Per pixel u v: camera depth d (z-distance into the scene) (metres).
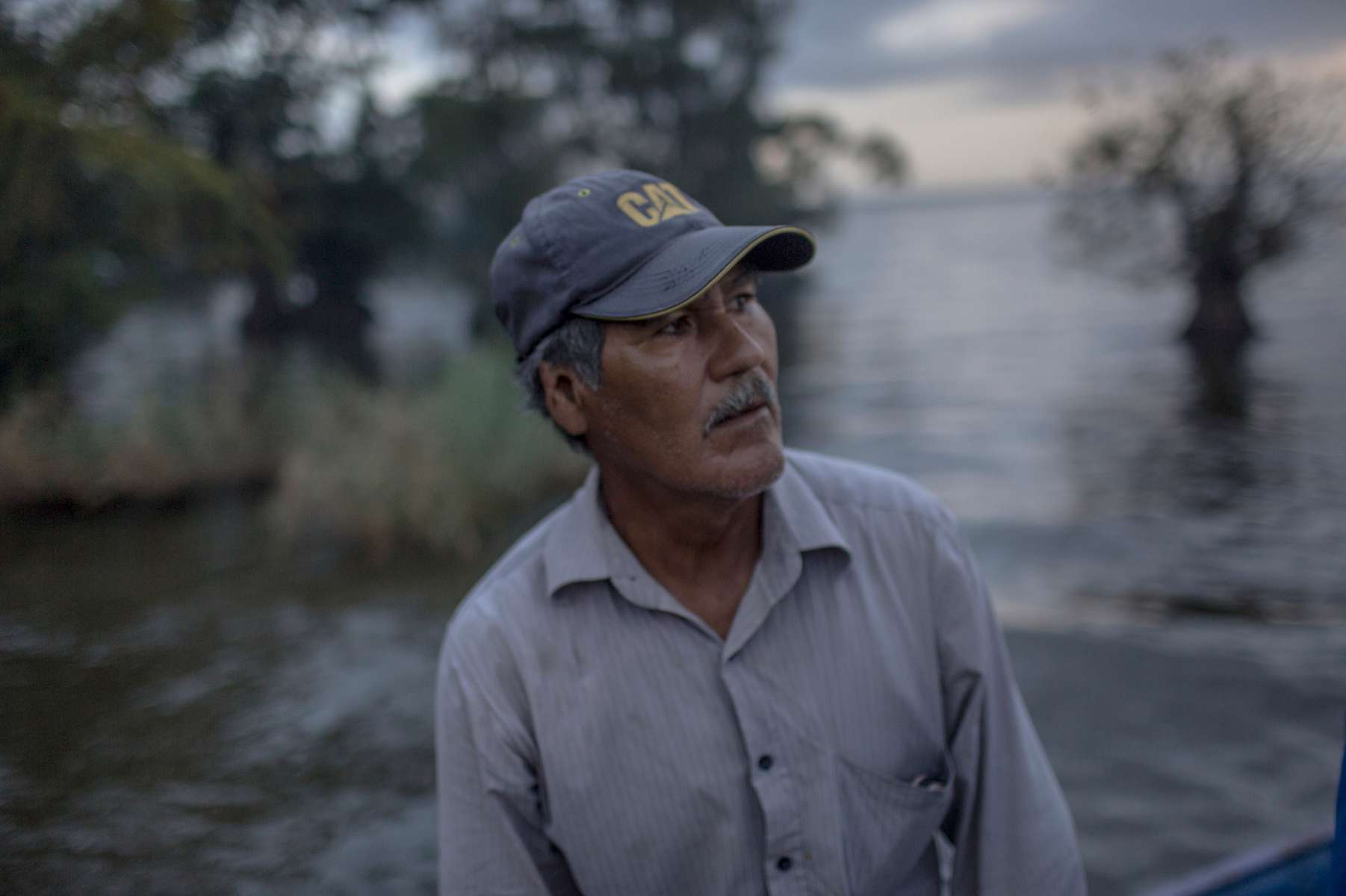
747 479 0.97
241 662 4.69
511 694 1.04
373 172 20.25
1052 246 55.97
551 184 24.23
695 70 27.56
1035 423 11.39
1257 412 11.16
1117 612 5.46
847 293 35.28
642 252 0.97
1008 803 1.07
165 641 4.93
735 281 1.00
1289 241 15.77
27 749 3.55
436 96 22.00
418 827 3.28
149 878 2.78
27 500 7.39
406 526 6.75
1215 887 2.02
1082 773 3.74
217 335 20.72
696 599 1.05
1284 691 4.38
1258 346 15.72
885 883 1.05
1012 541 6.88
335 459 7.20
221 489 8.08
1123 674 4.61
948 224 112.38
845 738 1.02
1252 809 3.47
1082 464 9.34
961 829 1.10
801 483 1.07
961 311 26.20
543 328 1.02
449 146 21.84
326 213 18.61
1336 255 23.67
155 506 7.66
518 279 1.03
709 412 0.97
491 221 23.67
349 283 20.67
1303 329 16.81
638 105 27.02
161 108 5.00
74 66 4.13
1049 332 20.00
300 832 3.16
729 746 1.01
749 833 1.01
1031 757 1.09
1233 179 15.87
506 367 8.09
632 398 0.98
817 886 0.99
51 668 4.48
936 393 13.87
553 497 7.66
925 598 1.07
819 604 1.04
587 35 25.34
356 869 3.02
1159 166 16.00
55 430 7.18
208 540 6.90
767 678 1.01
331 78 7.79
